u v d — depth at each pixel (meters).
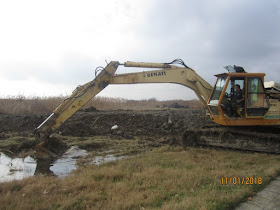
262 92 8.56
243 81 8.59
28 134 11.69
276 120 8.66
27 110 16.84
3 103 17.22
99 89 8.78
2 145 9.47
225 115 8.69
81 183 5.52
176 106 24.81
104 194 5.11
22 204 4.53
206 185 5.47
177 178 5.90
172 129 13.41
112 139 11.59
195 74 9.68
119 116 14.83
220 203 4.52
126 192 5.15
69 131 12.09
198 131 9.65
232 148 8.95
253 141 8.61
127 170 6.55
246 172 6.25
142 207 4.46
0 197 4.86
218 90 9.12
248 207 4.55
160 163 7.24
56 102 18.61
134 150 9.36
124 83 9.02
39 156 8.40
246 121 8.65
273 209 4.47
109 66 8.88
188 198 4.69
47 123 8.53
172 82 9.49
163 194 5.00
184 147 9.50
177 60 9.66
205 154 8.34
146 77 9.19
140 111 17.75
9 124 13.05
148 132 13.06
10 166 7.65
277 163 7.04
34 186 5.44
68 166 7.67
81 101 8.61
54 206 4.57
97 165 7.33
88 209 4.38
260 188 5.38
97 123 13.88
